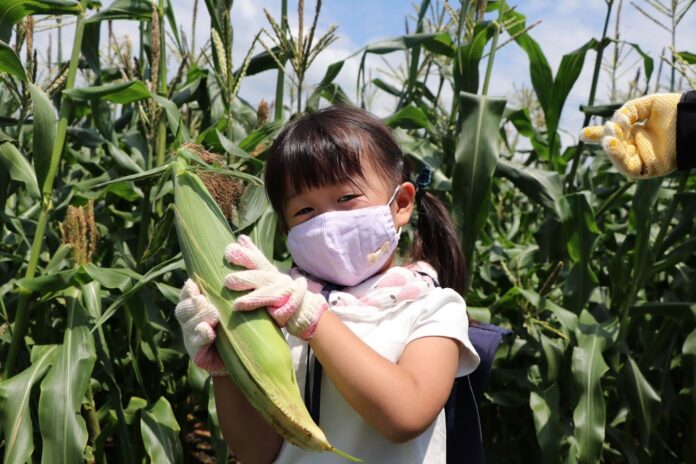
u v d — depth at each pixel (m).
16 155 3.04
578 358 3.28
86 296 2.88
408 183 1.67
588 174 4.50
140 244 3.23
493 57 3.80
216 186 1.64
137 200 3.98
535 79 4.12
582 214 3.54
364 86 4.78
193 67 4.31
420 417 1.35
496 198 5.22
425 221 1.90
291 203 1.57
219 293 1.33
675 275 4.11
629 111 1.85
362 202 1.54
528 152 5.07
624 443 3.62
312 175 1.51
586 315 3.52
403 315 1.54
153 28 3.14
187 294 1.34
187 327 1.33
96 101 3.72
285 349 1.30
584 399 3.20
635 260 3.60
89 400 3.04
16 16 2.91
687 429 3.56
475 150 3.21
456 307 1.57
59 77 2.98
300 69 3.25
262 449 1.59
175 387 3.81
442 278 1.89
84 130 3.81
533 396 3.40
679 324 3.67
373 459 1.51
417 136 4.95
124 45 4.43
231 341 1.29
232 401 1.56
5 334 3.18
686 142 1.83
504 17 4.29
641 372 3.81
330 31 3.21
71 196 3.45
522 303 3.72
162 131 3.35
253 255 1.36
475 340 1.71
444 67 4.57
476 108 3.26
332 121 1.57
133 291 2.53
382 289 1.56
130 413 3.09
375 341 1.50
